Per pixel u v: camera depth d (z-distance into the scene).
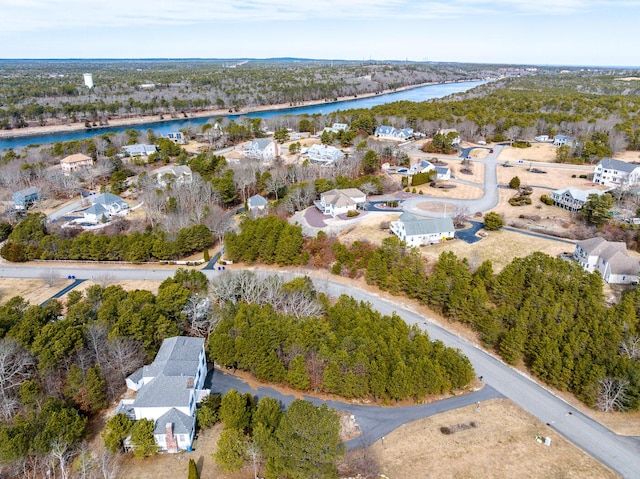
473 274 88.12
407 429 57.38
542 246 101.38
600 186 141.12
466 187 145.75
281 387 65.38
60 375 62.81
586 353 64.38
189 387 57.22
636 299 73.38
